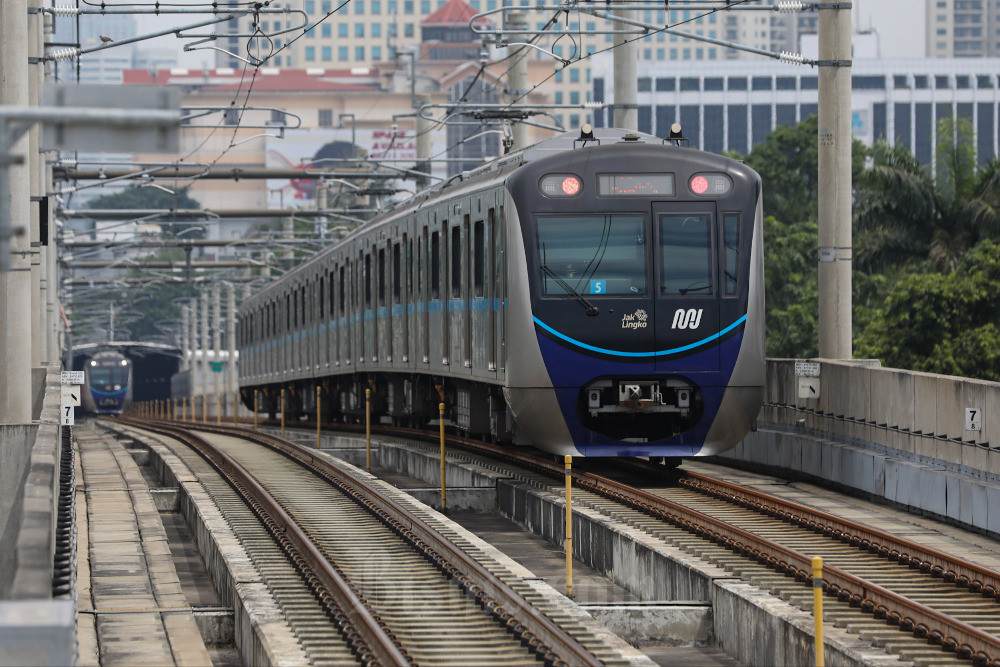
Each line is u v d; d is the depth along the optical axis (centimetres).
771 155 14250
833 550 3619
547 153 5181
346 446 8269
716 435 4844
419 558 3891
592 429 4859
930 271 8275
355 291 8750
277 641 2805
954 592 3108
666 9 5384
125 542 4391
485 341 5372
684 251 4784
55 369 7088
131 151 1759
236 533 4409
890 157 8469
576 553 4288
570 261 4778
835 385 5194
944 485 4184
